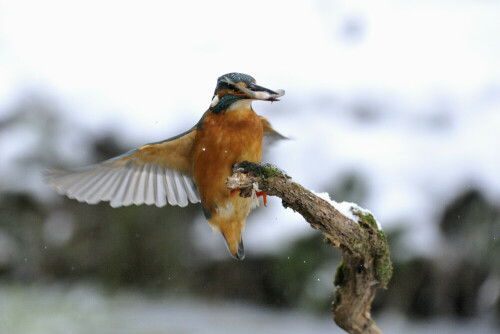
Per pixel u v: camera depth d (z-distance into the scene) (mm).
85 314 10461
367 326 5586
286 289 11000
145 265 12047
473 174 10758
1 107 13266
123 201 6250
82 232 12320
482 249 10344
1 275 12203
